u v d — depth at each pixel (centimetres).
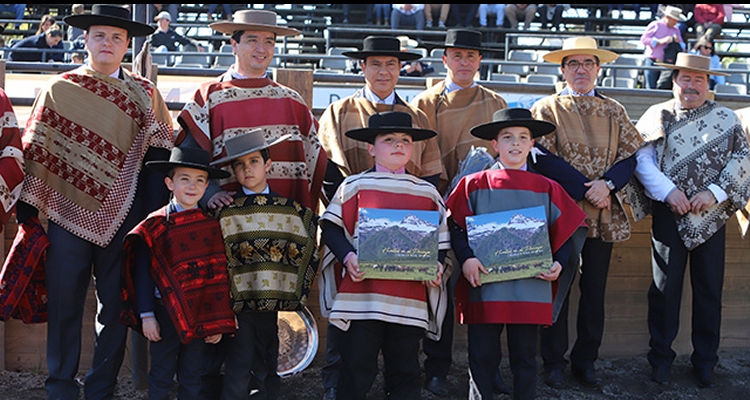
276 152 512
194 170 466
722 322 649
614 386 578
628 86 1411
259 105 512
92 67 493
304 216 485
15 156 467
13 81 794
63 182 479
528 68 1443
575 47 568
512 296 486
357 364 479
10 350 584
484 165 530
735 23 1788
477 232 492
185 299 459
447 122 572
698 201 562
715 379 595
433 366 554
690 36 1577
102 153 481
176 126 621
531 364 492
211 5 1720
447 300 540
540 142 558
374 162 540
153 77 641
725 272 648
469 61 577
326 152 539
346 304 475
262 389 491
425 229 476
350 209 485
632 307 639
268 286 472
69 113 480
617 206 561
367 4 1753
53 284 481
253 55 515
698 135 575
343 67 1373
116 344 493
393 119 486
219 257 470
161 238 463
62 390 480
